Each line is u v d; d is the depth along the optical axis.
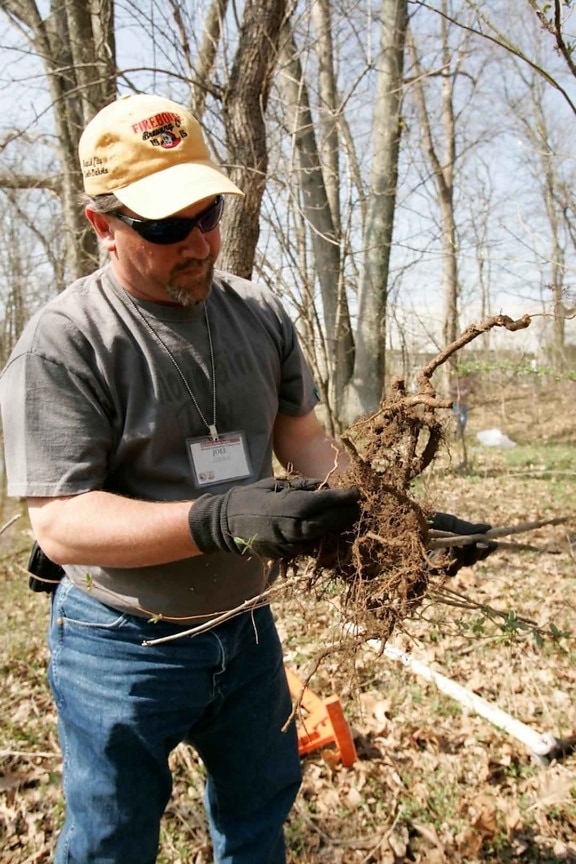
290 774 1.97
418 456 1.63
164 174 1.48
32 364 1.51
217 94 5.12
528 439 13.08
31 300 16.44
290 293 6.77
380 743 2.97
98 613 1.70
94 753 1.66
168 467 1.66
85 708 1.69
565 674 3.42
